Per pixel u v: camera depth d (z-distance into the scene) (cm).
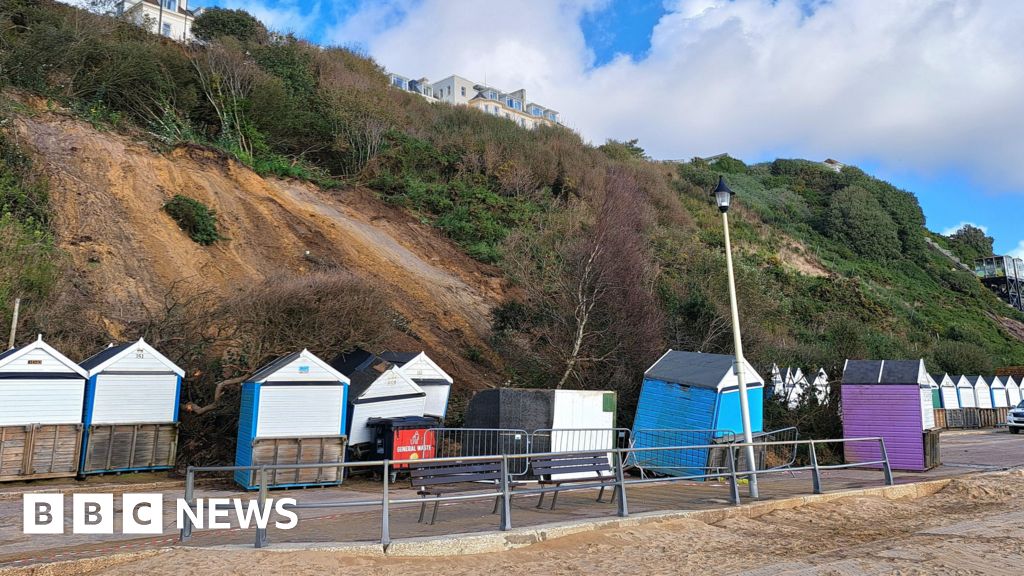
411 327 2177
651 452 1569
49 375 1175
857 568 705
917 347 4291
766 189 7769
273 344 1570
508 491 802
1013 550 801
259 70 3478
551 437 1402
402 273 2531
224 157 2706
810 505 1084
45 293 1532
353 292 1748
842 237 6869
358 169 3544
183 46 3488
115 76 2781
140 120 2847
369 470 1368
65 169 2153
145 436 1269
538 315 2209
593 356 1920
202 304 1638
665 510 953
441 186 3503
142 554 662
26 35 2642
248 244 2319
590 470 1009
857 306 4738
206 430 1452
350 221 2814
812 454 1152
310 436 1236
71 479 1191
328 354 1650
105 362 1233
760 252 5053
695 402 1516
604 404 1515
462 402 1881
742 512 994
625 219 2488
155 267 1947
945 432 3212
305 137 3516
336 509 1020
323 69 4109
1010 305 7525
